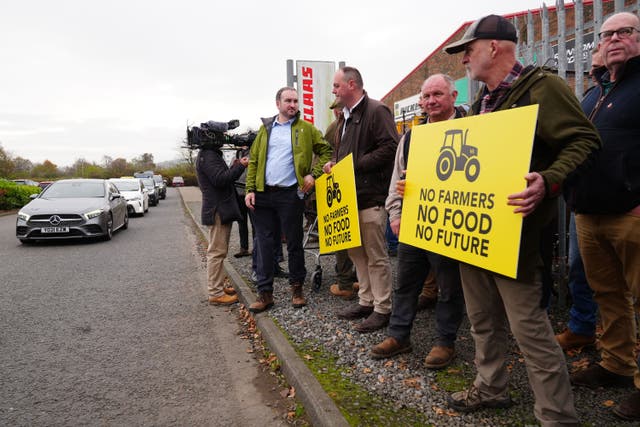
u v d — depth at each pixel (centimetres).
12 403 291
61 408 284
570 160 176
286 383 309
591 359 292
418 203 254
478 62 210
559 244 374
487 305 230
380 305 363
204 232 1122
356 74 357
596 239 243
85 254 870
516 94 196
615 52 223
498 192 196
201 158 479
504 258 192
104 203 1067
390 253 661
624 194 221
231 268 633
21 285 612
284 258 712
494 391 240
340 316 398
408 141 297
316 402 255
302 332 371
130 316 471
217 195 490
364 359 313
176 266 742
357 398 260
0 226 1444
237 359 358
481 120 208
